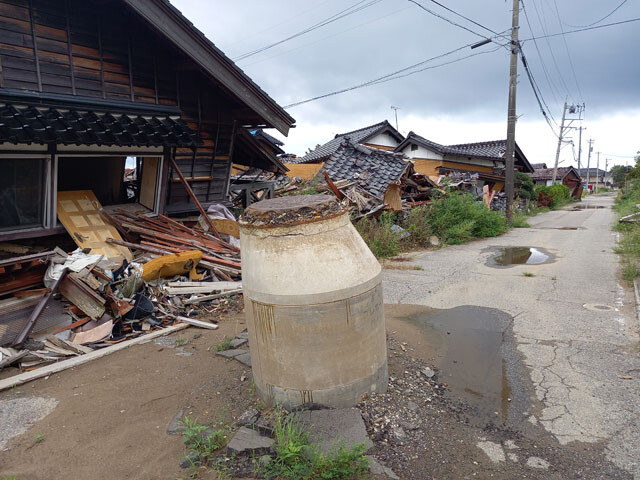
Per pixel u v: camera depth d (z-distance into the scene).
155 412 3.44
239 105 8.07
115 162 8.20
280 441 2.80
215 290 6.08
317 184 12.72
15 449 3.02
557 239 12.73
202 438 3.01
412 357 4.43
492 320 5.57
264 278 3.13
